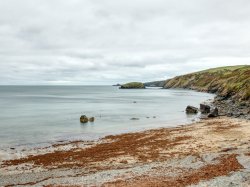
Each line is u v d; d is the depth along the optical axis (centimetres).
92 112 10388
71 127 7112
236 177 2684
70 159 4075
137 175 3066
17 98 18950
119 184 2783
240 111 8362
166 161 3634
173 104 13425
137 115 9438
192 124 6925
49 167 3706
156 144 4766
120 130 6662
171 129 6322
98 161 3891
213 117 8038
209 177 2784
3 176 3344
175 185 2619
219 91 18400
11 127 7112
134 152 4297
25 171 3553
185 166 3300
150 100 16062
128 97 19200
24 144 5228
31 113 10138
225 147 4212
